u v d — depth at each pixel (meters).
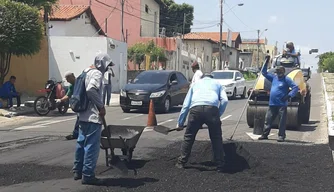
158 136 11.40
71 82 11.82
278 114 10.96
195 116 7.58
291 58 14.31
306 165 8.02
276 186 6.78
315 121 15.17
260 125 11.96
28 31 17.33
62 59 26.86
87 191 6.48
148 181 7.00
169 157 8.59
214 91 7.67
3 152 9.34
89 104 6.72
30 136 11.59
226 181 7.02
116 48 28.70
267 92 12.98
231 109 19.59
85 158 6.74
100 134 6.85
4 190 6.56
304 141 10.94
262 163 8.00
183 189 6.59
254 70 66.94
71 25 35.28
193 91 7.77
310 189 6.64
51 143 10.38
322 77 46.41
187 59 49.41
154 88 17.30
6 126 13.78
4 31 16.98
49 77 26.31
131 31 48.06
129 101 17.19
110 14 47.88
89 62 26.77
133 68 39.47
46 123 14.46
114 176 7.32
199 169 7.73
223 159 7.66
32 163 8.26
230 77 25.94
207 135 11.68
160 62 41.16
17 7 17.36
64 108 17.06
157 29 54.47
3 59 18.97
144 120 15.20
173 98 18.14
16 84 25.08
